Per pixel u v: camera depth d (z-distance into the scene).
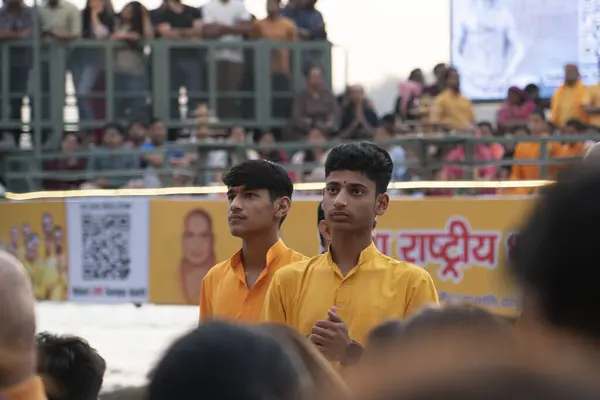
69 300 16.11
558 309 2.31
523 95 19.47
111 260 15.73
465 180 16.16
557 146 17.47
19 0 21.66
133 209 15.54
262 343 2.79
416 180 16.58
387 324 3.65
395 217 13.84
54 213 16.20
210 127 20.75
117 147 19.66
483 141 16.00
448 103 19.20
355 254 6.77
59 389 5.33
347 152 6.69
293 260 7.78
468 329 2.30
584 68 20.30
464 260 13.49
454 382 1.96
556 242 2.32
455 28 20.83
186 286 15.15
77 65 21.47
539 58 20.48
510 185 14.73
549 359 2.11
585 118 18.50
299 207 14.02
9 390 3.75
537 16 20.45
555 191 2.37
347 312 6.64
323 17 22.41
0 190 20.75
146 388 2.85
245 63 21.50
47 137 21.61
